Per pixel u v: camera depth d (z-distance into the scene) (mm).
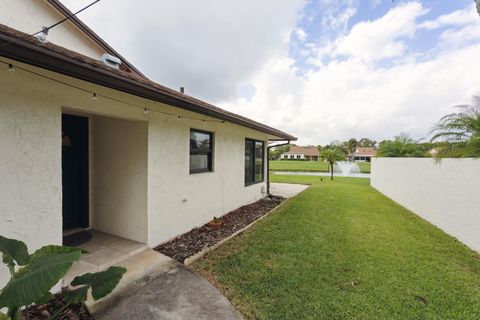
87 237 4039
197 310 2398
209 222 5422
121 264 3248
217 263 3432
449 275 3197
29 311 2281
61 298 2502
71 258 1562
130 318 2254
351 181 16219
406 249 4078
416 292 2787
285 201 8414
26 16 5117
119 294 2605
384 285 2926
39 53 1911
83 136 4246
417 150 11055
